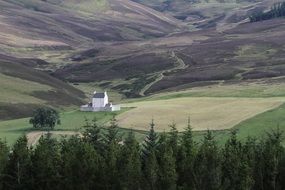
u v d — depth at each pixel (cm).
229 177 7500
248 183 7338
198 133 12912
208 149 7594
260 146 8400
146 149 8675
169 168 7369
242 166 7438
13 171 8169
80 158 7881
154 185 7381
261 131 12462
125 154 7881
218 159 7456
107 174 7731
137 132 13512
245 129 12838
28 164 8175
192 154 7738
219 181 7356
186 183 7494
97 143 9119
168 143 8156
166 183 7325
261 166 7694
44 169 8044
